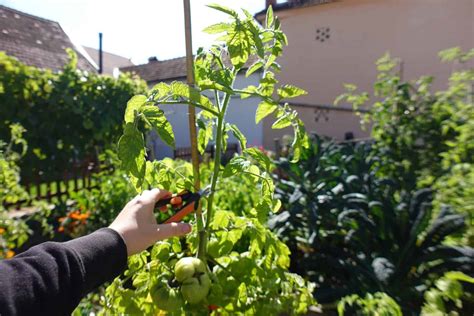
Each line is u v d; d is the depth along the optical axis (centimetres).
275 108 132
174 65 1711
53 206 414
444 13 937
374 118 432
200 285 109
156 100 105
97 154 543
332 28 1085
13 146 426
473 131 295
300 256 266
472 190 238
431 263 199
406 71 986
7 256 260
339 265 229
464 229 224
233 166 121
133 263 134
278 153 560
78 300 79
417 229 209
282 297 136
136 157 93
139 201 104
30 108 445
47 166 466
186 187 131
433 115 386
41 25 1183
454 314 181
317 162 302
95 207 375
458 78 371
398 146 396
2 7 1093
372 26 1030
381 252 222
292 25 1140
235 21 111
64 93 468
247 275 132
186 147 1441
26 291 71
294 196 258
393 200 253
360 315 171
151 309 123
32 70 447
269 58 127
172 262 124
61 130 479
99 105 519
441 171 325
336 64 1086
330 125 1092
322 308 200
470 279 174
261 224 143
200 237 125
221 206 307
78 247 84
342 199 253
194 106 115
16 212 423
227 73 118
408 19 983
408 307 190
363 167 320
